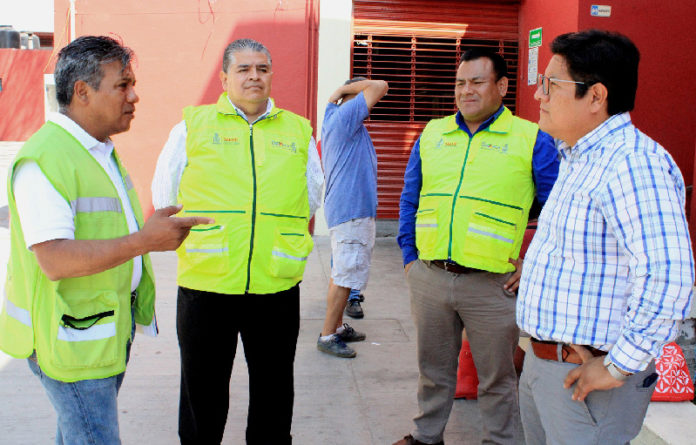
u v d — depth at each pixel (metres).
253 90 2.66
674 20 6.11
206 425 2.81
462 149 2.83
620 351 1.70
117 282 2.07
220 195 2.66
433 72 7.98
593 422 1.87
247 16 7.61
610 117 1.86
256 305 2.74
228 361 2.82
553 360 1.92
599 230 1.79
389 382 3.94
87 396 1.97
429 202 2.86
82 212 1.97
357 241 4.20
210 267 2.64
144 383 3.86
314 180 2.96
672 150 6.22
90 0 7.54
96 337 1.96
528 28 7.54
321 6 7.62
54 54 7.68
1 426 3.28
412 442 3.05
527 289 1.98
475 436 3.33
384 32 7.77
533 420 2.16
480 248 2.69
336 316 4.31
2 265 6.30
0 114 20.36
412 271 2.97
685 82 6.17
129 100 2.09
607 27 6.08
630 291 1.79
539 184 2.77
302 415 3.51
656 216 1.66
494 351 2.80
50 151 1.90
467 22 7.82
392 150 8.00
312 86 7.72
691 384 3.05
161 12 7.57
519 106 7.79
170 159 2.72
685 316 1.65
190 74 7.66
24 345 1.96
